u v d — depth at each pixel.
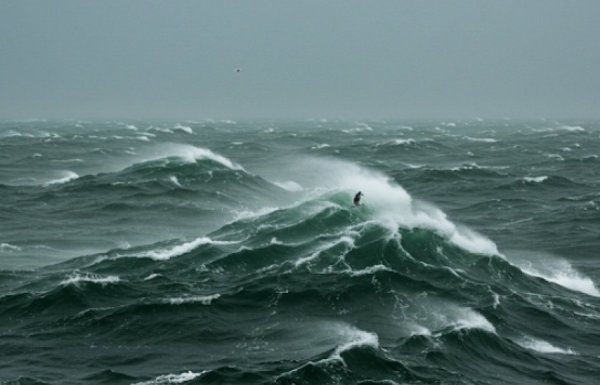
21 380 32.00
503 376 33.69
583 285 51.00
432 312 40.47
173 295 42.44
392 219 55.69
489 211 79.44
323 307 40.72
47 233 63.16
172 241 56.81
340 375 32.34
